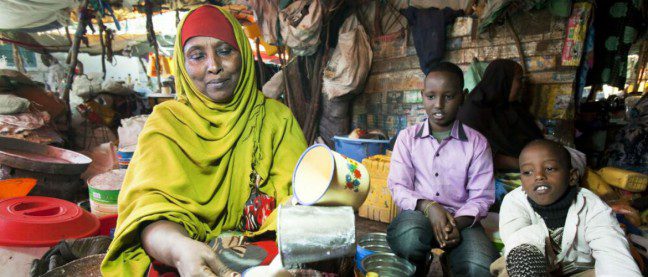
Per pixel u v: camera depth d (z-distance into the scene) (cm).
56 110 488
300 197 114
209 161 141
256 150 153
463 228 174
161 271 114
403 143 201
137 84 1180
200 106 148
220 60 142
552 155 146
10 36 821
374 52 480
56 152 299
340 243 97
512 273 136
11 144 281
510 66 299
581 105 453
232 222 148
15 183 222
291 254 94
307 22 442
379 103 481
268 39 476
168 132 135
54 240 178
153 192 124
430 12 410
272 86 536
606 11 394
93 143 564
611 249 134
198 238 124
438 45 400
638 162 376
